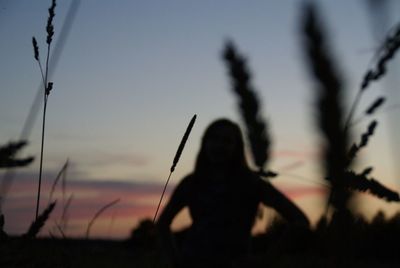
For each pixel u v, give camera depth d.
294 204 2.21
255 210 2.53
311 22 0.47
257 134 0.71
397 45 0.68
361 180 0.66
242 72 0.72
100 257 1.59
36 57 1.12
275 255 1.40
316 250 0.71
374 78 0.83
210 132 2.58
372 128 0.78
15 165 0.61
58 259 1.34
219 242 2.55
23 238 1.04
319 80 0.47
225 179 2.57
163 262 2.44
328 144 0.50
